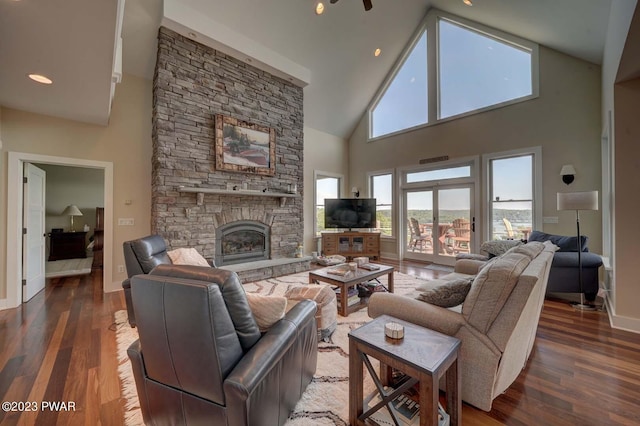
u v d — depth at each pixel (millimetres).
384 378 1666
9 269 3188
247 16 4031
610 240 3135
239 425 1060
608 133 3111
